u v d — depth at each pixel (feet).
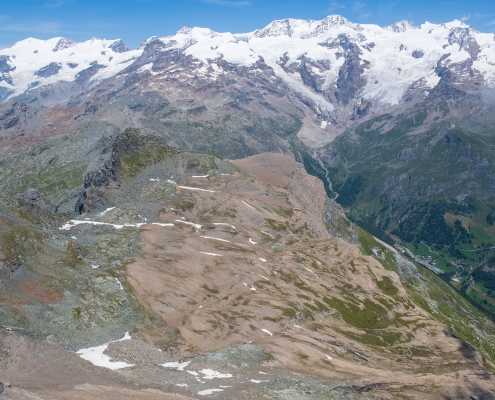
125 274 577.43
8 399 274.16
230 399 357.61
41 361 358.43
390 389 476.13
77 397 306.14
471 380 549.13
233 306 593.01
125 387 343.05
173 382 372.17
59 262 536.83
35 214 646.74
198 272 653.71
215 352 452.76
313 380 439.22
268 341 514.68
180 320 527.81
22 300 444.55
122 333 458.91
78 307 470.80
